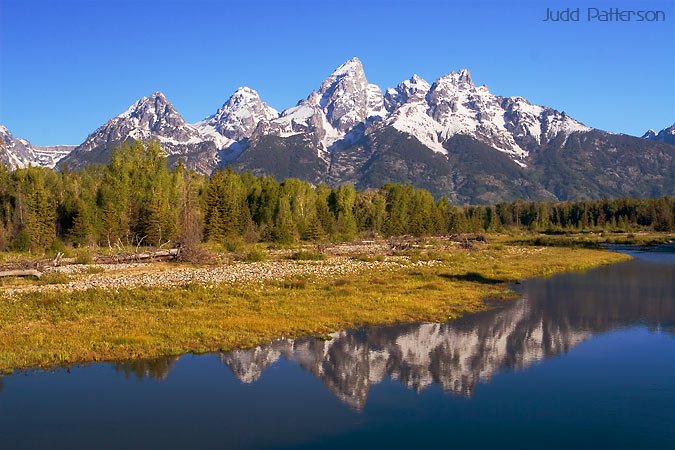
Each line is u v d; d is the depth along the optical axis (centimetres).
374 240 10588
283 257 6544
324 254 6744
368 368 2142
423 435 1557
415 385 1964
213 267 5294
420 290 3859
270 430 1581
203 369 2086
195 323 2652
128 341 2325
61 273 4291
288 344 2442
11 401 1759
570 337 2658
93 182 9150
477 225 15738
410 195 14775
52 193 9000
